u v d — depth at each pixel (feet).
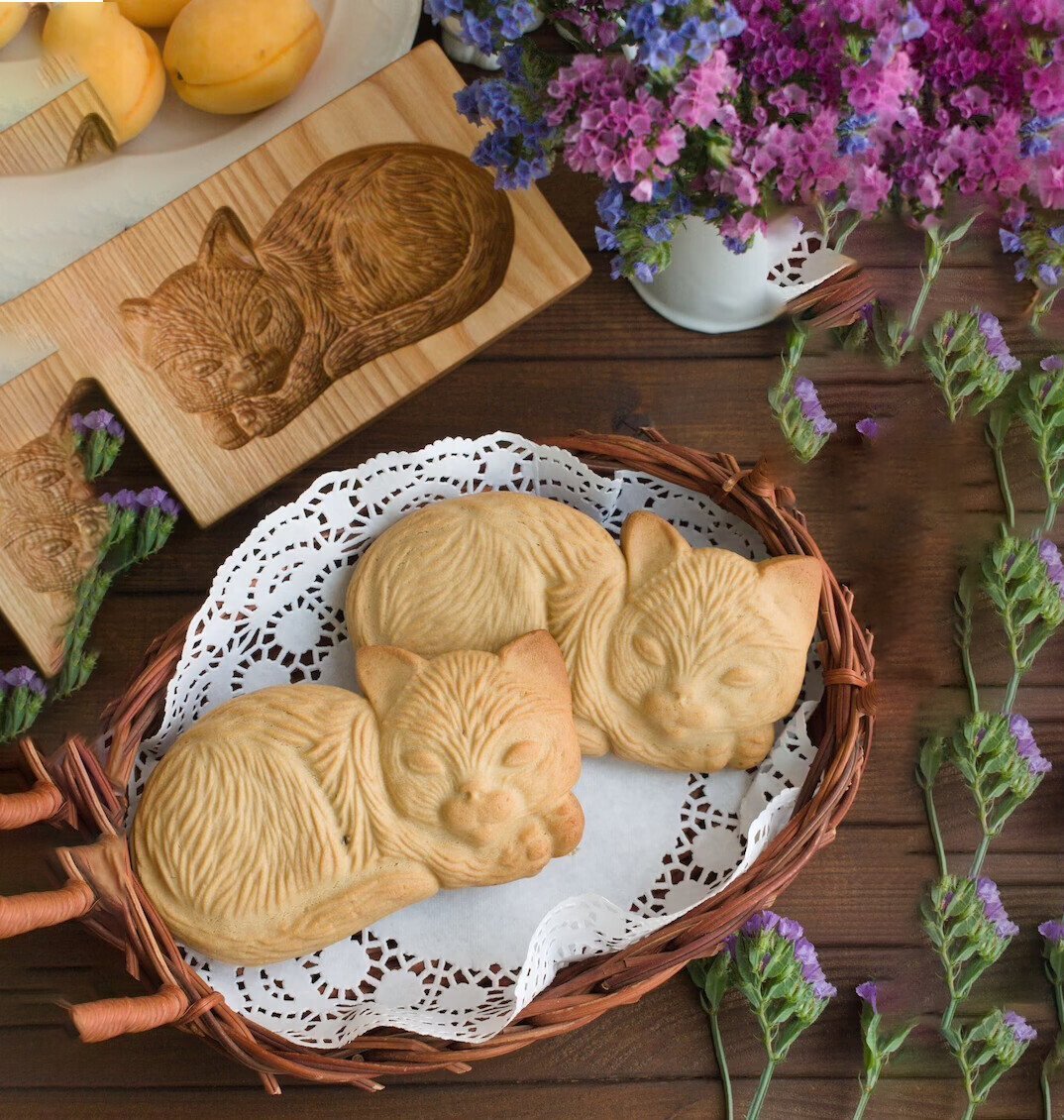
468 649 1.89
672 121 1.65
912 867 2.12
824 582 1.93
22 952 2.06
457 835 1.81
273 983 1.87
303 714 1.84
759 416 2.17
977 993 2.11
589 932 1.82
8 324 1.99
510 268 2.03
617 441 1.97
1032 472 2.17
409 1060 1.81
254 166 2.03
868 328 2.16
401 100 2.04
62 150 2.03
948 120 1.69
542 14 1.78
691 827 1.94
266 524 1.90
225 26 1.98
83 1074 2.04
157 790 1.82
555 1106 2.06
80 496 2.03
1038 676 2.15
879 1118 2.09
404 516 1.97
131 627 2.11
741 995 2.09
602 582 1.90
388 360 2.02
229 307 2.07
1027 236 1.78
